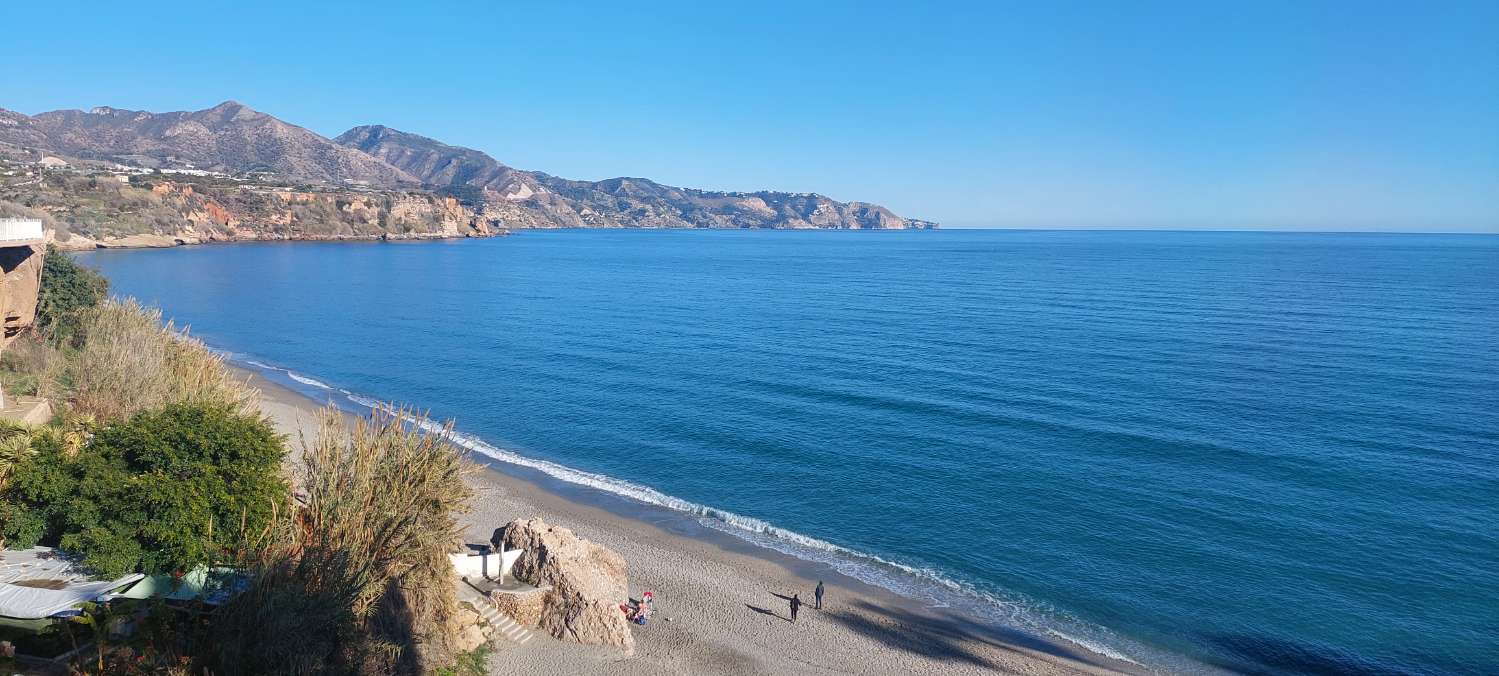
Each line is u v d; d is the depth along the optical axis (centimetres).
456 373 6744
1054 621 2931
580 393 6053
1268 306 10894
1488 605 3017
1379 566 3306
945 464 4462
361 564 2008
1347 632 2861
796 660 2598
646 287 13900
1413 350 7550
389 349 7781
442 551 2348
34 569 1912
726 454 4653
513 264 18562
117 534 1944
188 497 1994
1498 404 5597
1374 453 4594
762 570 3253
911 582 3195
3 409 3219
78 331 4597
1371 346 7769
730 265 19738
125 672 1650
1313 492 4041
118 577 1905
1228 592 3117
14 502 2034
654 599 2948
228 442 2145
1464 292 12556
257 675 1736
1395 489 4075
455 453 2636
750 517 3788
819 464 4472
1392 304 11012
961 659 2664
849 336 8531
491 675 2278
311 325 9112
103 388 3525
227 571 1916
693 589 3048
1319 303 11194
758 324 9444
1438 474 4269
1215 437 4888
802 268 18812
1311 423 5169
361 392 6088
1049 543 3522
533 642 2500
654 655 2547
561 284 14150
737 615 2867
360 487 2194
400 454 2380
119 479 2025
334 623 1861
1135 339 8244
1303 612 2983
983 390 6075
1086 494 4031
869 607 2986
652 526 3662
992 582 3198
